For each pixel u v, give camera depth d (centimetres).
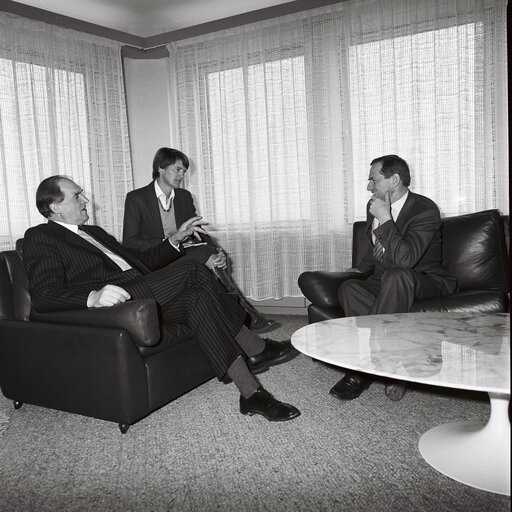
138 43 452
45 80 377
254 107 409
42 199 228
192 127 439
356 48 369
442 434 180
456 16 340
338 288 266
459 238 268
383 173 263
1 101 349
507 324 185
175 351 220
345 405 217
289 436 190
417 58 353
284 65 397
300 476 161
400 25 357
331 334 180
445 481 153
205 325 209
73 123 398
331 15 380
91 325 203
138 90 463
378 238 252
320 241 398
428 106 354
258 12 407
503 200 340
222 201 433
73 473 172
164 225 343
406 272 229
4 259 238
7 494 160
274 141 404
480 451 161
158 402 210
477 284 261
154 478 165
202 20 429
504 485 147
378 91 367
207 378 242
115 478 167
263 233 417
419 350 155
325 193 394
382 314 212
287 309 425
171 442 190
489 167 340
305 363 280
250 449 182
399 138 364
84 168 408
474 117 341
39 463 180
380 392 231
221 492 155
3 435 205
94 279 226
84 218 238
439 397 221
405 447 176
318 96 387
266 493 153
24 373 221
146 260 272
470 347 157
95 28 422
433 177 357
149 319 194
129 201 336
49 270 213
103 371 198
